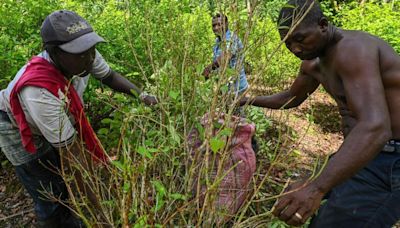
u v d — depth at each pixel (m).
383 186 1.93
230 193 2.19
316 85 2.50
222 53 1.98
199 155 1.98
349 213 1.97
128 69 3.71
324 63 2.02
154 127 2.26
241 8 2.07
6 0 3.74
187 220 2.12
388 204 1.93
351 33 1.90
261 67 2.20
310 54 1.95
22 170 2.53
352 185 1.97
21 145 2.44
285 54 4.99
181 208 1.83
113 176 2.05
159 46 3.05
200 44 2.75
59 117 2.04
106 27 3.86
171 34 2.53
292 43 1.93
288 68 5.12
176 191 2.12
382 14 6.88
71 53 2.08
